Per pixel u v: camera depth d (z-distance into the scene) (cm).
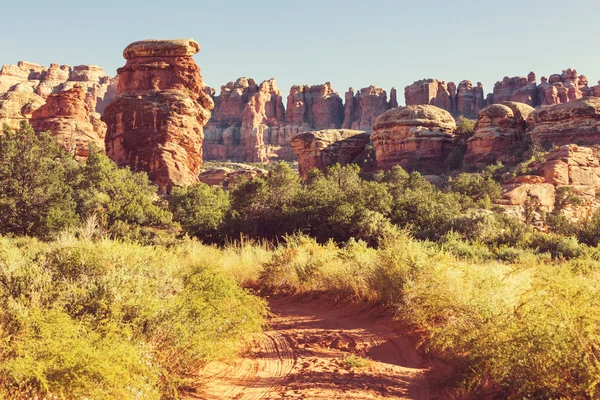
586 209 6234
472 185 6525
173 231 3925
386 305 1020
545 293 519
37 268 586
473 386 514
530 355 445
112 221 3509
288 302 1298
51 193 3259
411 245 1083
